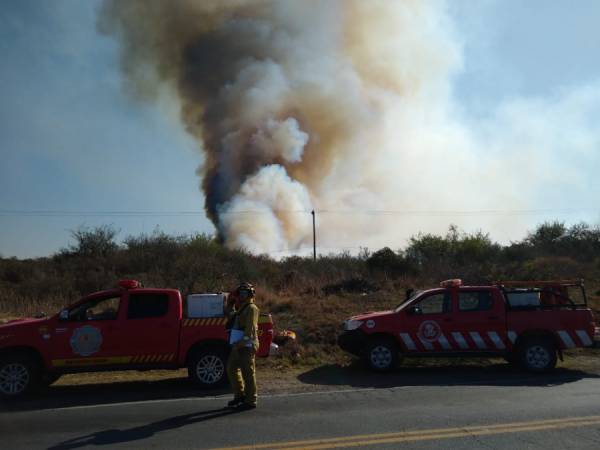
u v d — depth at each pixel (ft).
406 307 34.01
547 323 33.32
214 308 29.73
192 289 60.39
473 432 18.85
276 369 34.32
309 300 55.47
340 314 49.29
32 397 26.94
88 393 27.76
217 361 28.45
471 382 29.63
